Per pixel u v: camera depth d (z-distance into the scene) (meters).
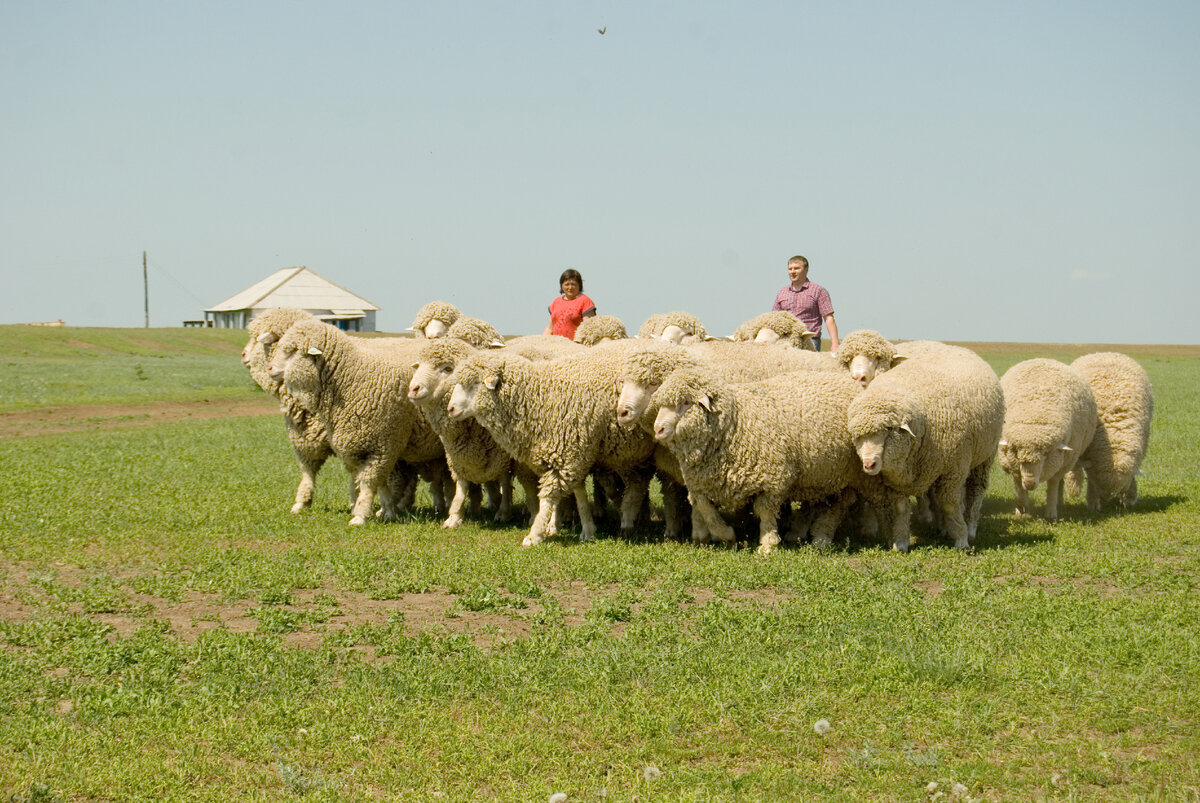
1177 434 24.22
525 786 6.02
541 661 7.82
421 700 7.19
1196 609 8.93
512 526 13.96
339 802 5.80
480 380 12.38
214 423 30.25
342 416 13.84
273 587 9.99
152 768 6.18
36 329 75.25
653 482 18.67
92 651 8.02
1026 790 5.93
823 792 5.93
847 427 11.62
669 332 15.83
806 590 9.82
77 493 16.14
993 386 12.68
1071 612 8.85
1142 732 6.63
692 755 6.43
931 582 10.29
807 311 17.53
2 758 6.27
